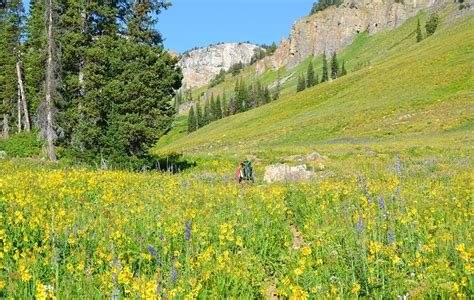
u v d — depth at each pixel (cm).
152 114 3108
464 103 6122
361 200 1370
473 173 1998
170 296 623
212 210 1308
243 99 18462
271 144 6906
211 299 691
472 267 641
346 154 3912
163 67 3169
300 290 621
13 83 5972
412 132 5509
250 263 835
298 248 961
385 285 700
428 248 775
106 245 866
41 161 3094
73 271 745
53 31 3188
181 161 3891
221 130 11231
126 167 2986
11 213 1056
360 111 7212
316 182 2208
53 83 3166
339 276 761
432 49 10719
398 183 1628
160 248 899
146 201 1452
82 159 3036
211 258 834
